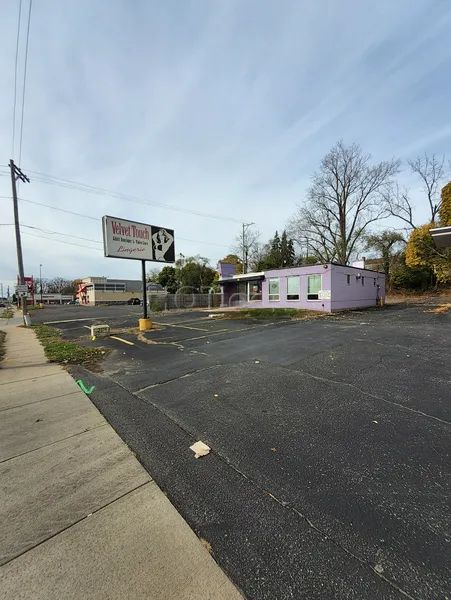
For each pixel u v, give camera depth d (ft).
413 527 5.31
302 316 45.78
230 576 4.47
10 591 4.25
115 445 8.52
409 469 7.06
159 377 15.08
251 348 21.36
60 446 8.51
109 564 4.68
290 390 12.63
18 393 13.10
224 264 77.10
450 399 11.21
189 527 5.45
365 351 19.30
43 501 6.20
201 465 7.45
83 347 23.84
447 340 22.26
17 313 85.87
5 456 8.02
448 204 63.98
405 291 90.17
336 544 5.00
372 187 82.48
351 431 9.00
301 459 7.61
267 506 5.95
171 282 127.13
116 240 31.48
